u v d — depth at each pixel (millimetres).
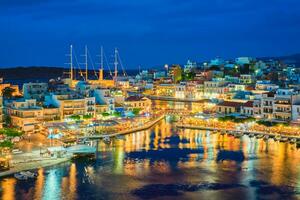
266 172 161375
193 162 176500
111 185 147000
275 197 135625
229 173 160500
